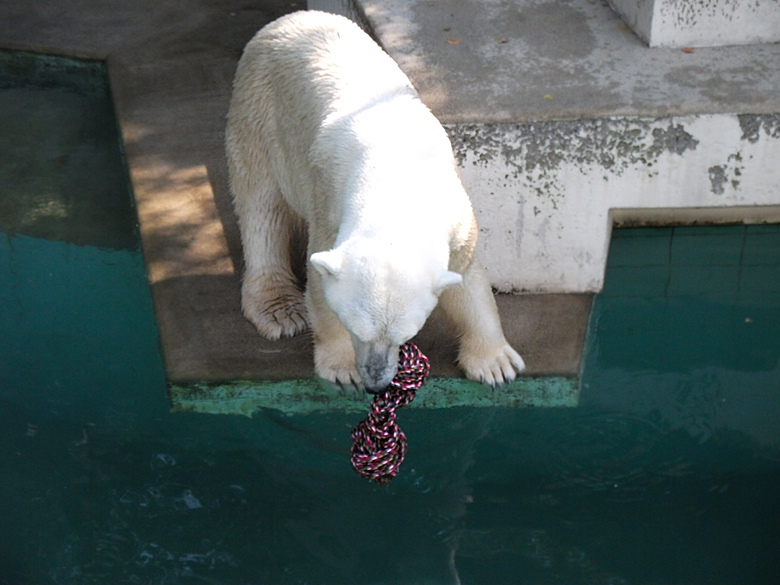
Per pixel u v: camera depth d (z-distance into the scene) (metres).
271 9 6.28
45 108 5.38
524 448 3.08
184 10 6.26
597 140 3.34
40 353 3.46
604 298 3.74
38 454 3.03
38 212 4.33
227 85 5.29
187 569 2.65
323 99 2.87
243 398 3.27
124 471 2.98
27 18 6.14
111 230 4.19
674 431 3.13
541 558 2.67
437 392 3.29
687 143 3.38
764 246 3.98
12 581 2.61
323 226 2.80
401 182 2.50
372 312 2.25
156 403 3.25
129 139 4.77
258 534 2.76
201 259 3.84
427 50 3.82
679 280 3.81
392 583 2.60
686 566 2.65
